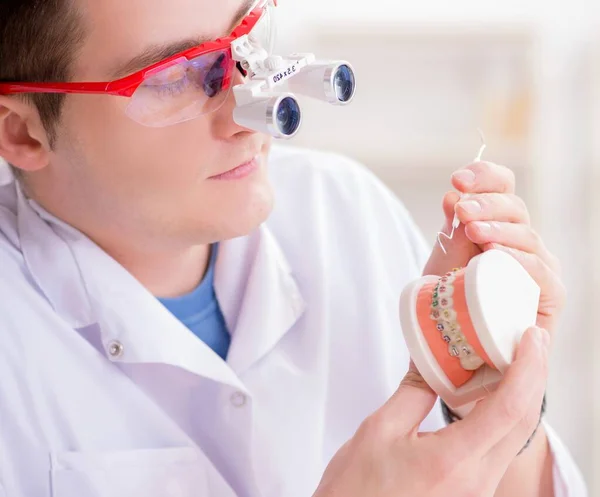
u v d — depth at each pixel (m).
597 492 2.36
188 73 0.79
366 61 2.39
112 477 0.89
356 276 1.12
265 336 1.00
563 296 0.90
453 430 0.73
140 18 0.79
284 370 1.02
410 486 0.72
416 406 0.78
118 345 0.92
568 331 2.42
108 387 0.92
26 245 0.95
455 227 0.90
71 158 0.88
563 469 0.97
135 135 0.82
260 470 0.96
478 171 0.89
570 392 2.43
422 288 0.76
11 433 0.88
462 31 2.34
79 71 0.83
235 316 1.03
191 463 0.93
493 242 0.86
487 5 2.34
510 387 0.71
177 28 0.79
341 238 1.15
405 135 2.39
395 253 1.17
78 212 0.93
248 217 0.87
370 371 1.08
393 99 2.40
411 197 2.52
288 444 0.98
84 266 0.92
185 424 0.98
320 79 0.81
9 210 1.01
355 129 2.41
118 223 0.91
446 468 0.72
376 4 2.35
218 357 0.94
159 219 0.87
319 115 2.40
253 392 0.99
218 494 0.94
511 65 2.38
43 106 0.86
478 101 2.38
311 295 1.08
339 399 1.08
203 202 0.85
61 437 0.89
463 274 0.73
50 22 0.82
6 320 0.90
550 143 2.37
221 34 0.81
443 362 0.74
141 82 0.79
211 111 0.81
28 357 0.89
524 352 0.72
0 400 0.88
